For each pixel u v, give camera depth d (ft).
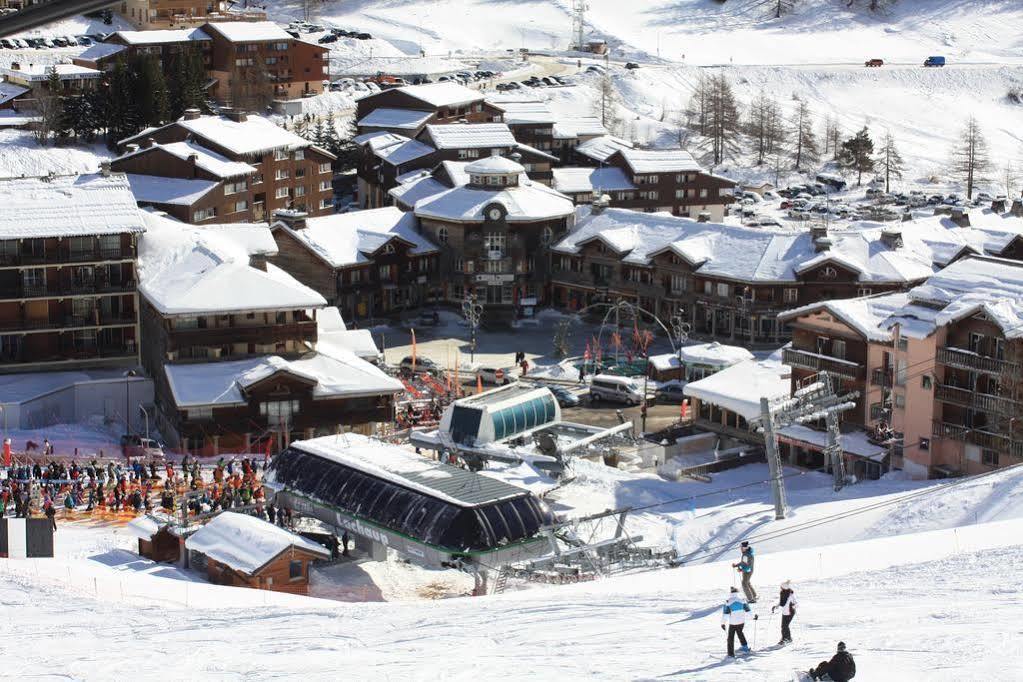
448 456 309.63
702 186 605.73
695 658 124.16
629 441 316.40
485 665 128.98
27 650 157.58
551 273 486.79
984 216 474.90
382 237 462.60
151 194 496.23
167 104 638.12
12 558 230.89
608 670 122.21
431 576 249.96
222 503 264.93
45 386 343.26
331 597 234.58
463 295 477.77
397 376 390.83
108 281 358.43
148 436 331.77
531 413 317.83
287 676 132.46
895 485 277.23
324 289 450.30
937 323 288.71
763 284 431.02
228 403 322.75
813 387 269.44
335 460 264.93
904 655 116.57
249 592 212.02
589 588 192.75
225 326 339.16
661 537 262.26
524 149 599.98
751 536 248.11
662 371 390.63
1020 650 115.14
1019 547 180.45
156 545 246.06
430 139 595.88
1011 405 277.03
